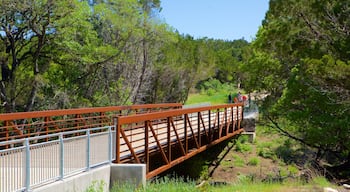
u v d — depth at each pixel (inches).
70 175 333.4
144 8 1316.4
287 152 1072.2
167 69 1614.2
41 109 965.8
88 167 359.3
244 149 1107.3
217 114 882.8
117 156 418.6
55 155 311.9
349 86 631.2
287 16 805.2
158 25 1259.2
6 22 861.2
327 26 720.3
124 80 1275.8
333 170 774.5
